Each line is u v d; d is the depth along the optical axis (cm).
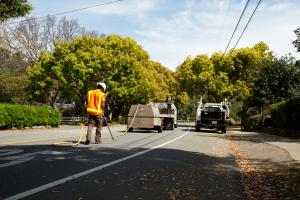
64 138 1650
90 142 1454
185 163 1010
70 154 1050
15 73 5797
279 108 2731
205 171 899
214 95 5138
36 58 5828
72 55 4409
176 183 730
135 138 1831
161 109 3372
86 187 650
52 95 5709
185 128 3919
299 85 3503
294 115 2427
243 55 4984
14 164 842
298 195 687
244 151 1528
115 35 4975
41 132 2269
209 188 705
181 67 5391
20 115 2552
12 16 2488
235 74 5097
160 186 694
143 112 2566
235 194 670
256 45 5212
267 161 1191
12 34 5631
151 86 5272
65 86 4494
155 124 2572
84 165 876
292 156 1293
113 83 4566
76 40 4628
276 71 3678
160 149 1333
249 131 3597
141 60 5394
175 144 1603
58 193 596
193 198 618
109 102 5228
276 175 909
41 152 1062
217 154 1311
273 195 686
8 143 1304
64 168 823
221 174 874
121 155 1091
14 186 629
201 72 5150
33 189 612
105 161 955
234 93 5025
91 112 1362
